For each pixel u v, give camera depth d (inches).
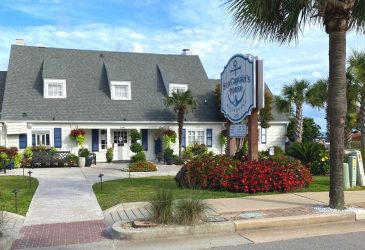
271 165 471.8
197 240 280.1
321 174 677.3
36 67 1170.0
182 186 496.4
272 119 1240.2
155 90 1232.2
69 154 992.9
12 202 424.5
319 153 708.7
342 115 346.9
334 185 351.3
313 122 1566.2
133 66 1268.5
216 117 1216.2
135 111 1162.0
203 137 1200.8
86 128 1104.2
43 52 1211.2
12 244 275.0
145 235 281.7
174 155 1082.1
